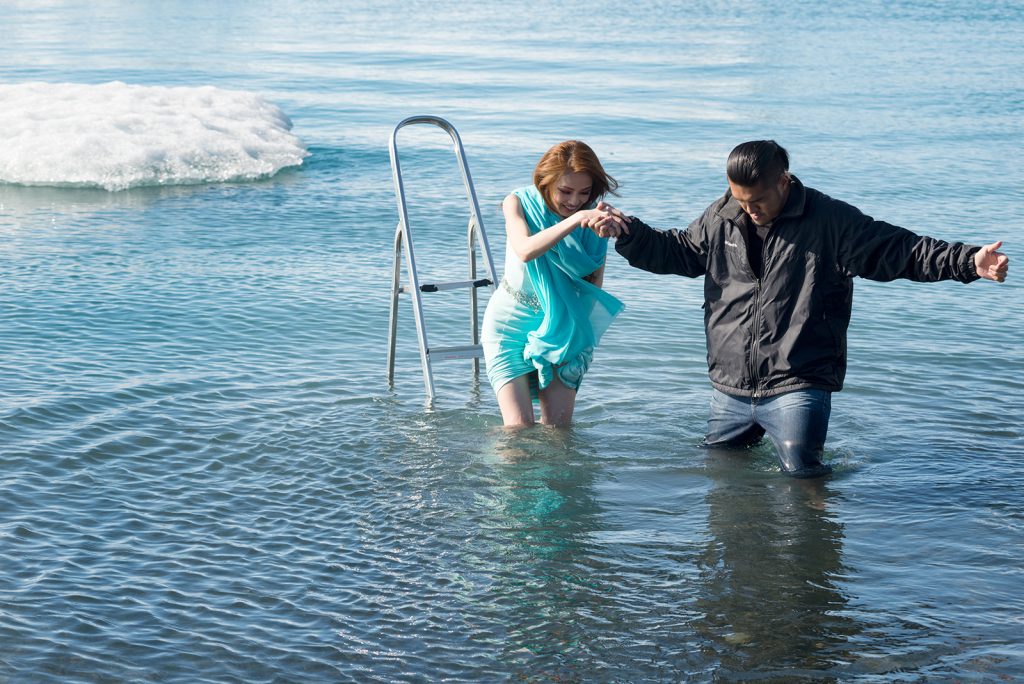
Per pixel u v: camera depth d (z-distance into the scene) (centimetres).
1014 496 470
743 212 475
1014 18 4253
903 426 554
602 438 542
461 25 4006
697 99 2047
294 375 635
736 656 348
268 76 2383
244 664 343
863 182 1281
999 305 792
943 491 475
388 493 477
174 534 433
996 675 334
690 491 478
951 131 1684
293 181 1295
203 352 671
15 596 379
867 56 2877
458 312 782
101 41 3159
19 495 462
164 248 956
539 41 3347
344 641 357
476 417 573
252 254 941
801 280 474
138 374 625
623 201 1181
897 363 654
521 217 541
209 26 3844
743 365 496
